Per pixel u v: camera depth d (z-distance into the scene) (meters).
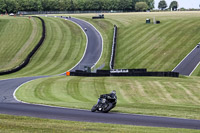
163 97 48.50
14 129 17.59
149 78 66.12
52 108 28.80
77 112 26.31
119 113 26.75
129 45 114.88
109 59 102.75
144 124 21.39
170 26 133.88
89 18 183.12
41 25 148.75
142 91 52.84
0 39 130.50
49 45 118.62
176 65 89.50
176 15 184.75
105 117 23.86
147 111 28.77
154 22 145.75
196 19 146.00
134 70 77.75
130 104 35.59
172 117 25.47
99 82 61.22
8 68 93.12
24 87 54.44
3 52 114.06
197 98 48.12
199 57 93.25
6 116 22.12
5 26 149.25
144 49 108.12
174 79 64.69
